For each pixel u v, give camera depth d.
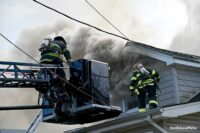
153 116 9.30
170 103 12.35
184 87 12.55
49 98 8.85
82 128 10.83
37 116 10.10
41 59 8.90
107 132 10.54
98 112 9.29
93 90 8.91
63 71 8.95
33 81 8.70
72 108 9.02
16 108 8.37
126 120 9.75
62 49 9.00
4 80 8.47
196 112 9.90
